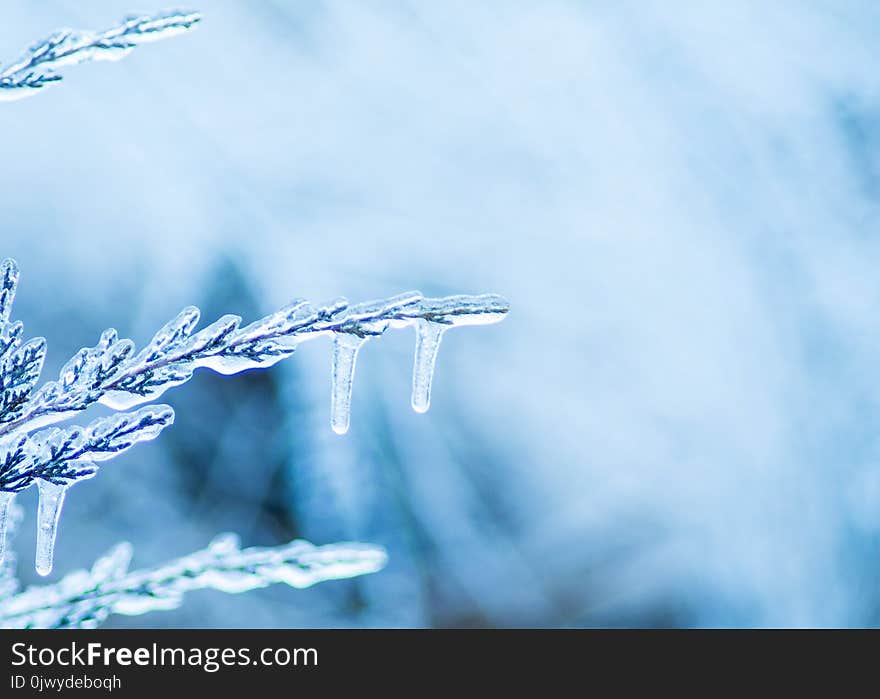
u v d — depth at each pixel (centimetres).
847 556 423
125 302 382
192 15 121
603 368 435
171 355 109
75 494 386
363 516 374
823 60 425
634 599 430
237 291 385
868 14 421
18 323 107
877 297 429
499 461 431
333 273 393
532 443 432
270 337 110
